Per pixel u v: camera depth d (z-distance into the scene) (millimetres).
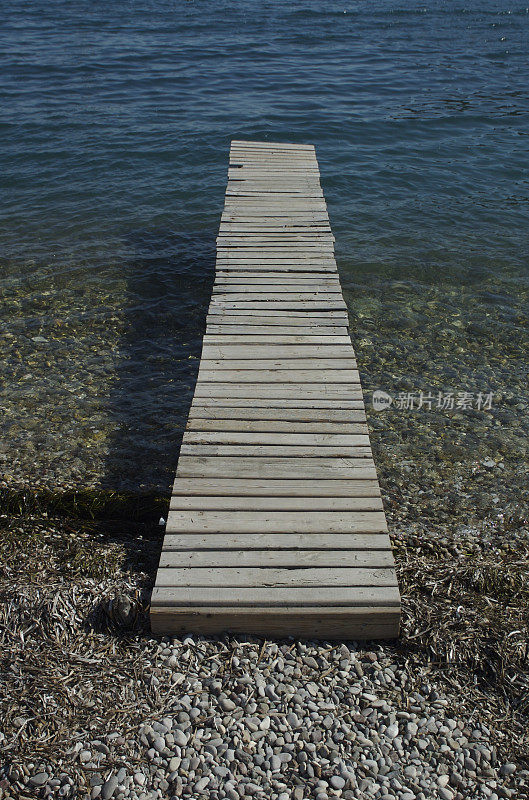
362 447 5898
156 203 13180
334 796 3854
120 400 8172
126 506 6395
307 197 10602
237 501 5391
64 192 13531
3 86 19656
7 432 7559
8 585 5332
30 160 14828
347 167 14852
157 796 3848
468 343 9344
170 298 10289
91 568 5547
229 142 15828
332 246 9125
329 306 7812
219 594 4691
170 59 22672
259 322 7570
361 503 5398
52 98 18766
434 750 4137
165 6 31266
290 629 4754
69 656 4688
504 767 4078
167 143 15742
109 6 31094
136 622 4898
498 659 4719
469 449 7504
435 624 4961
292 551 5023
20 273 10789
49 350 9016
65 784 3912
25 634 4871
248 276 8422
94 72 21125
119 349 9117
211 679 4473
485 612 5164
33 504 6375
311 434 6035
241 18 28875
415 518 6605
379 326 9680
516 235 12219
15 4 31172
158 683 4453
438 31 27062
